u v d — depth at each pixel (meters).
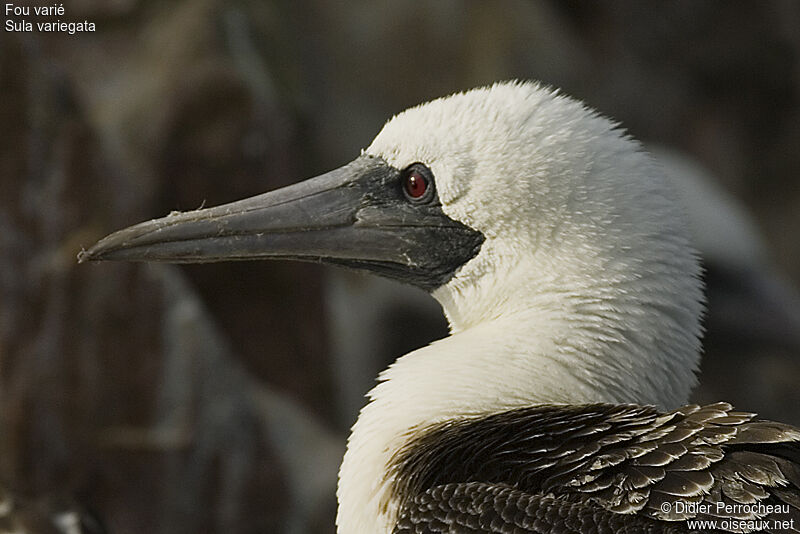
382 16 19.50
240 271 15.56
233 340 15.63
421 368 7.41
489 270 7.77
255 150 15.80
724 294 20.33
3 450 12.73
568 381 7.21
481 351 7.38
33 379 12.86
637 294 7.34
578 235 7.46
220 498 13.60
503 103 7.88
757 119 24.97
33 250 13.04
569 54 21.89
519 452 6.60
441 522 6.43
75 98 13.66
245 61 16.06
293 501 14.05
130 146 15.20
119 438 13.16
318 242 8.24
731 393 21.53
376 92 19.48
